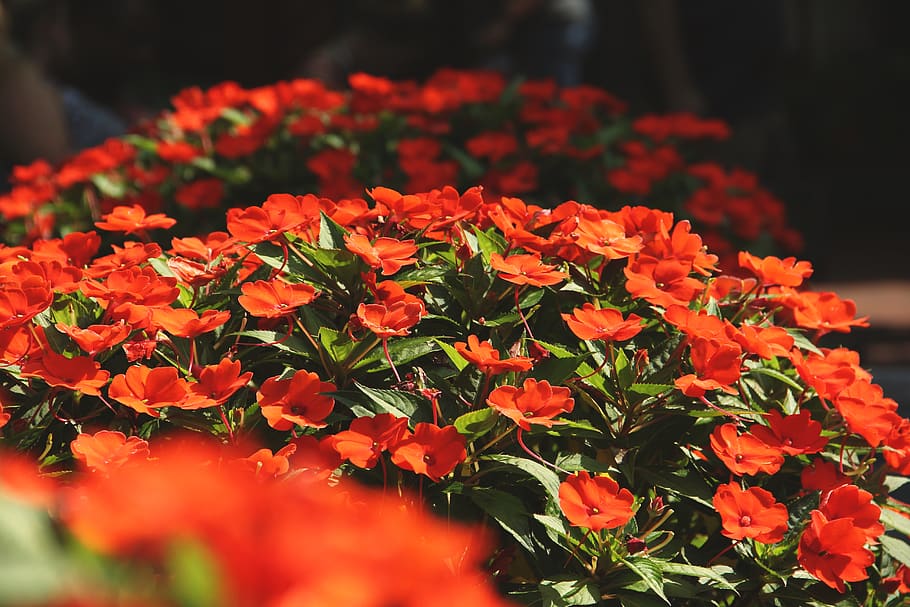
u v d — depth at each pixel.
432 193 2.66
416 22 7.03
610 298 2.61
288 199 2.58
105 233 3.28
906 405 3.40
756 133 5.50
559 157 3.65
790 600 2.53
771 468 2.47
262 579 1.49
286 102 3.94
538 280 2.49
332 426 2.51
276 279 2.53
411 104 3.88
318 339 2.53
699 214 3.38
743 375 2.62
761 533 2.43
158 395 2.43
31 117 4.34
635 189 3.35
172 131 3.98
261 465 2.38
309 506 1.74
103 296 2.50
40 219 3.40
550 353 2.54
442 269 2.56
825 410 2.62
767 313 2.72
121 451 2.39
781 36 5.54
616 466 2.50
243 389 2.53
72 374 2.43
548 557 2.47
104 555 1.68
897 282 9.86
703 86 5.57
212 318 2.46
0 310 2.46
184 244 2.59
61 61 6.04
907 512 2.64
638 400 2.50
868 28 16.72
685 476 2.50
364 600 1.48
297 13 11.22
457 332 2.57
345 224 2.61
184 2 10.99
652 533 2.46
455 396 2.49
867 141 14.35
